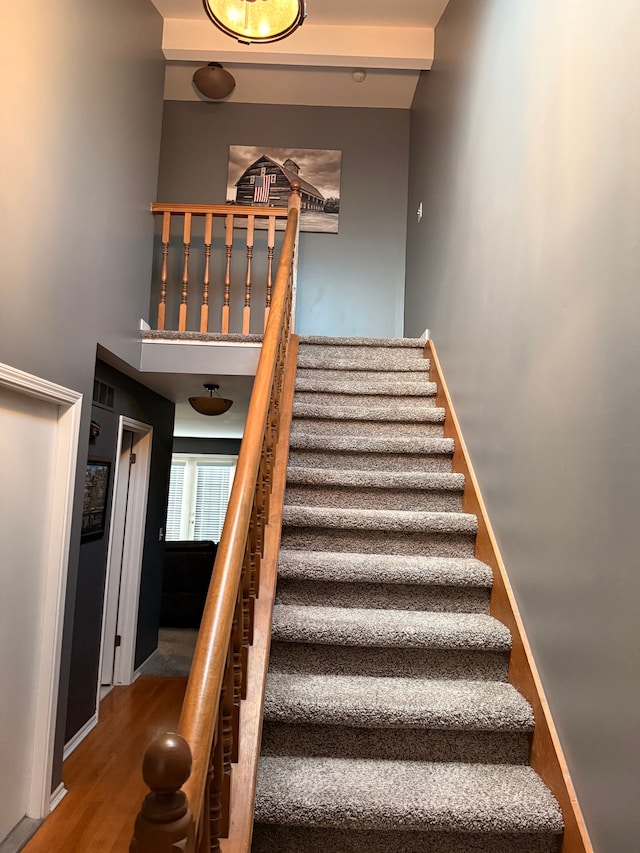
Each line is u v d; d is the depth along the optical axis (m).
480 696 1.88
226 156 5.68
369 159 5.71
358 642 2.00
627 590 1.33
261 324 5.49
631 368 1.35
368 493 2.85
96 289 3.05
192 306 5.49
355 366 3.88
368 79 5.32
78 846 2.48
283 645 2.05
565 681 1.63
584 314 1.61
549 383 1.85
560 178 1.83
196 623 6.70
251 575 1.82
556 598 1.72
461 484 2.81
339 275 5.64
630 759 1.29
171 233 5.53
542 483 1.88
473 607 2.32
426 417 3.34
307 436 3.04
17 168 2.21
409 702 1.80
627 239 1.40
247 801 1.41
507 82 2.48
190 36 4.43
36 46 2.33
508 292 2.34
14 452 2.43
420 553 2.58
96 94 2.98
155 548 5.21
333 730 1.80
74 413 2.80
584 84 1.68
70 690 3.36
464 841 1.57
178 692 4.45
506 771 1.74
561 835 1.55
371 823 1.50
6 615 2.40
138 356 3.84
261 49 4.49
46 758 2.66
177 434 9.01
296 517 2.51
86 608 3.58
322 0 4.25
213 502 9.36
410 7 4.28
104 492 3.81
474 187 3.01
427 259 4.43
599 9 1.60
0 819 2.39
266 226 5.57
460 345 3.18
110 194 3.22
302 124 5.72
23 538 2.52
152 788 0.72
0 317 2.13
